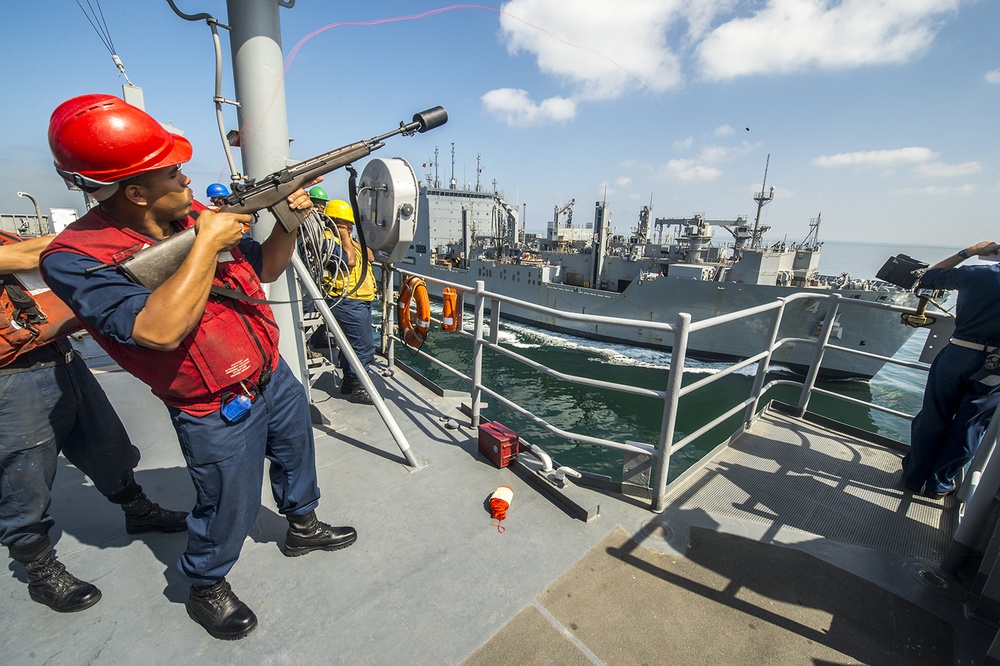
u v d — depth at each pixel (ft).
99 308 3.72
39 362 5.30
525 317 89.35
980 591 5.92
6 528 5.21
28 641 5.25
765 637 5.58
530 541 7.14
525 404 53.42
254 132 8.27
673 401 7.42
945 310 9.21
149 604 5.80
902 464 9.36
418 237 124.98
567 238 102.68
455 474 9.04
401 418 11.57
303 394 6.03
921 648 5.53
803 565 6.88
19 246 4.75
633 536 7.37
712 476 9.41
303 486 6.32
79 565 6.42
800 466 9.94
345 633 5.45
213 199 4.59
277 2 8.09
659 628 5.64
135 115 3.71
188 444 4.70
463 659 5.15
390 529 7.34
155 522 7.07
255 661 5.08
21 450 5.16
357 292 12.16
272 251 5.55
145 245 4.09
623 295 73.82
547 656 5.20
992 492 6.08
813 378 12.12
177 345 3.76
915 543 7.50
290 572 6.38
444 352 72.54
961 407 8.13
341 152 5.41
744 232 76.13
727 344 65.77
